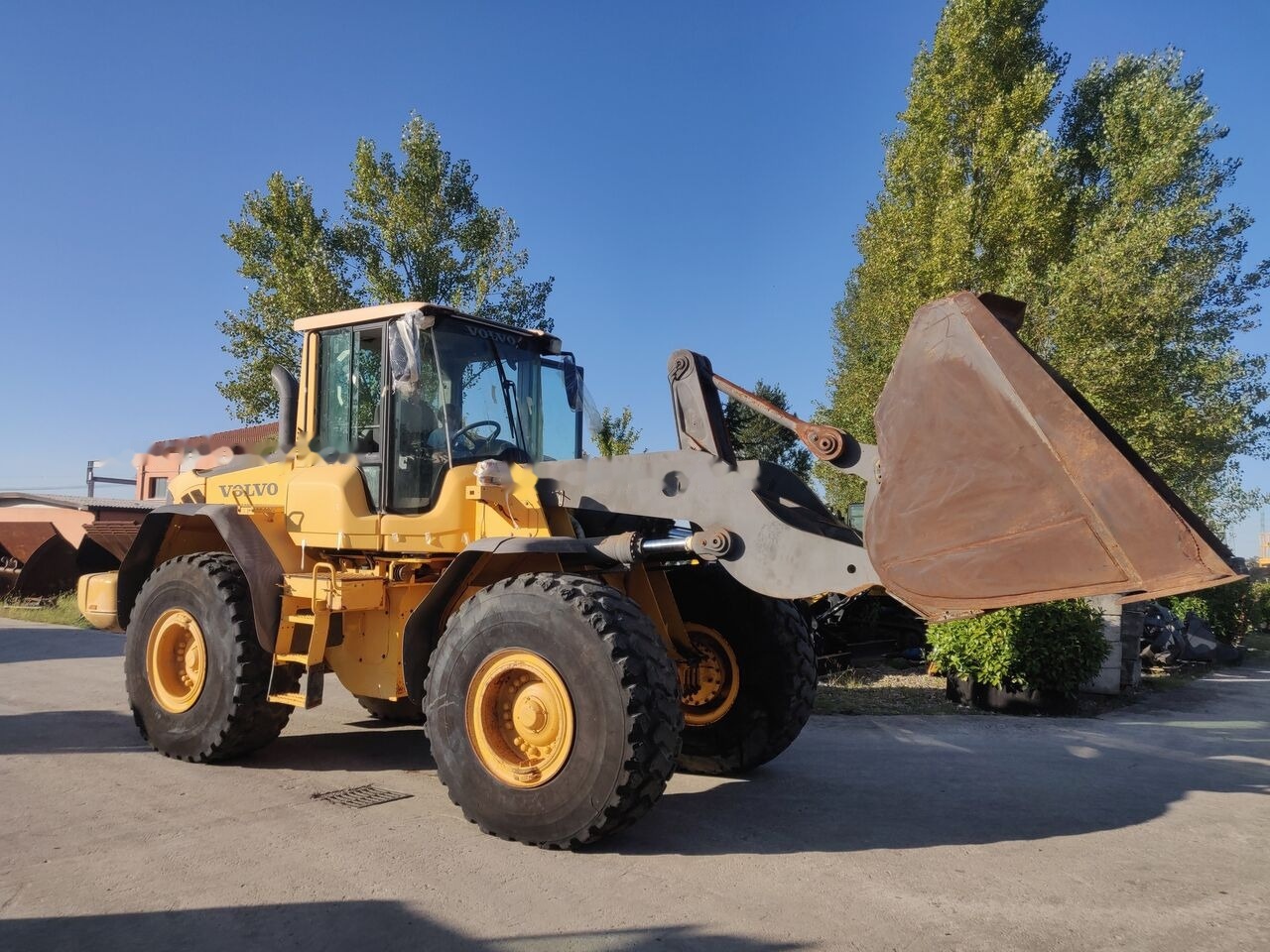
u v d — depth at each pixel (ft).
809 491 15.23
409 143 43.16
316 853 12.83
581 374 19.06
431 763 18.33
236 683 17.21
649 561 16.47
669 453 14.89
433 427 16.19
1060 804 16.05
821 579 13.25
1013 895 11.63
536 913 10.83
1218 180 42.73
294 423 18.39
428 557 16.24
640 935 10.27
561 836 12.69
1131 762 19.69
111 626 20.95
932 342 12.29
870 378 47.06
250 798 15.52
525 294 43.88
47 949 9.78
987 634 25.93
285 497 17.81
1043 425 11.25
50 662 32.58
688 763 18.16
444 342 16.37
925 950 10.03
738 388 14.84
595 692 12.49
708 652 18.12
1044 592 11.02
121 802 15.16
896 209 44.06
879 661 35.04
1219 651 42.24
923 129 42.29
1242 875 12.53
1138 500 10.53
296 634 17.37
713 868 12.44
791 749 20.52
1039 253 39.78
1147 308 36.14
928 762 19.33
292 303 41.29
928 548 11.87
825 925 10.61
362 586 16.14
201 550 20.70
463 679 13.67
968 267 39.06
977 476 11.64
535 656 13.05
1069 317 36.40
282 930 10.32
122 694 25.77
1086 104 46.19
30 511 65.92
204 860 12.50
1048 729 23.48
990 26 41.11
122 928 10.33
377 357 17.02
